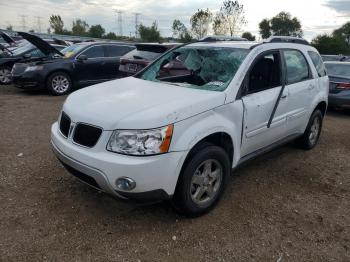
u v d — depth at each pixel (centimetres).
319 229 362
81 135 334
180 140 323
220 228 354
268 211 391
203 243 329
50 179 438
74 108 355
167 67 467
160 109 325
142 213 371
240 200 412
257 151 451
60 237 326
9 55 1286
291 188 453
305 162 546
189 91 383
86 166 321
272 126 453
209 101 357
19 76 1042
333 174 507
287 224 368
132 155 308
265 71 441
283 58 476
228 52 440
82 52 1098
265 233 350
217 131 356
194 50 470
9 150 535
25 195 397
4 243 314
